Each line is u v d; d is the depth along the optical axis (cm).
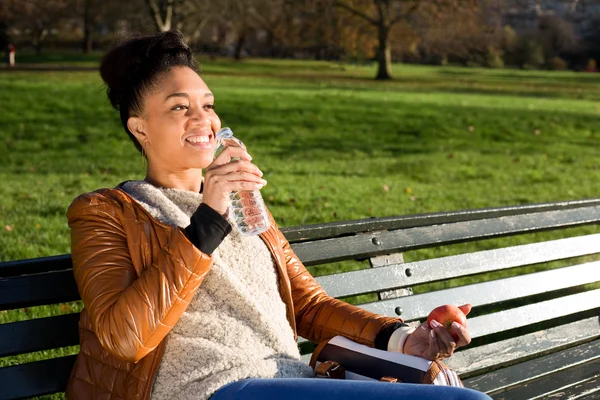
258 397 186
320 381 188
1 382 208
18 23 5334
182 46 222
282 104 2033
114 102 226
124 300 188
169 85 216
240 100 2044
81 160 1270
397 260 304
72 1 5372
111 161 1269
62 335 219
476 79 4372
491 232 331
